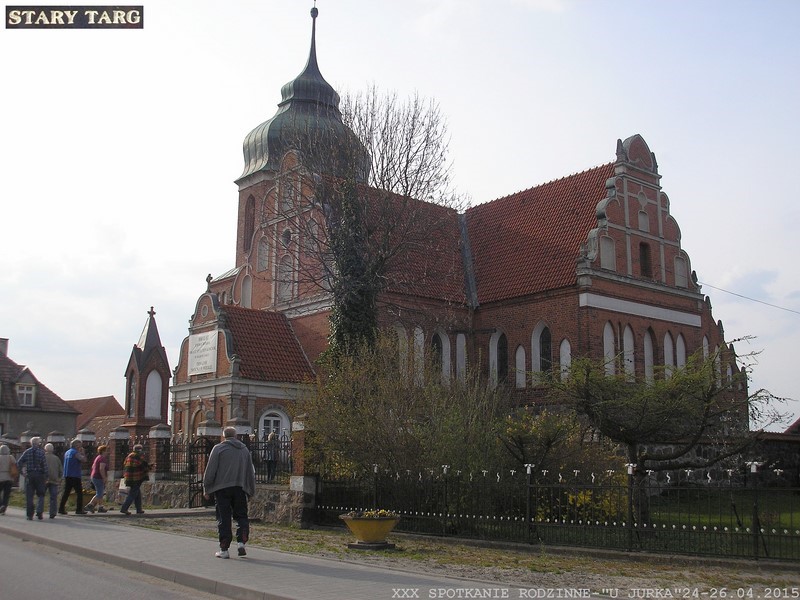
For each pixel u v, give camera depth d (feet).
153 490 99.35
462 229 152.05
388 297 126.21
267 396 124.47
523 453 69.46
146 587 41.88
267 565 46.68
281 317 137.49
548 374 80.53
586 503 63.67
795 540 53.83
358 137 119.34
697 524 55.47
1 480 83.10
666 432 70.23
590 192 132.87
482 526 64.64
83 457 84.79
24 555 53.98
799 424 151.74
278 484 82.89
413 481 70.49
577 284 119.85
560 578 47.01
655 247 131.54
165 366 148.05
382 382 76.95
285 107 184.44
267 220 144.66
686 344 133.08
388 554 56.08
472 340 134.82
